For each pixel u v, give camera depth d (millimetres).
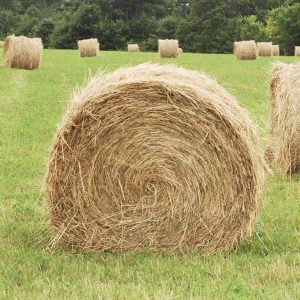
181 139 7410
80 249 7430
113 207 7449
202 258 7008
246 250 7320
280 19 78375
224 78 27094
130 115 7395
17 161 11773
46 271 6438
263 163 7484
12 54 28656
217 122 7336
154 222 7441
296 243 7375
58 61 36969
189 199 7418
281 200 9320
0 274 6355
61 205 7445
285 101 10977
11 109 17688
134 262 6785
